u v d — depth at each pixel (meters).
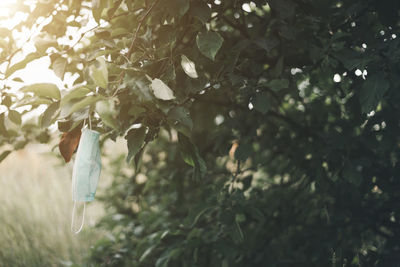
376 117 1.63
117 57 1.28
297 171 1.92
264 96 1.37
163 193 2.84
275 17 1.53
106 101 0.98
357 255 1.77
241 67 1.49
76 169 1.06
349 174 1.64
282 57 1.46
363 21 1.44
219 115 2.43
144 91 1.03
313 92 2.07
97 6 1.27
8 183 4.34
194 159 1.29
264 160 1.96
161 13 1.34
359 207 1.93
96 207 3.95
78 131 1.12
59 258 3.09
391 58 1.23
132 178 3.00
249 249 2.13
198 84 1.28
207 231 2.00
